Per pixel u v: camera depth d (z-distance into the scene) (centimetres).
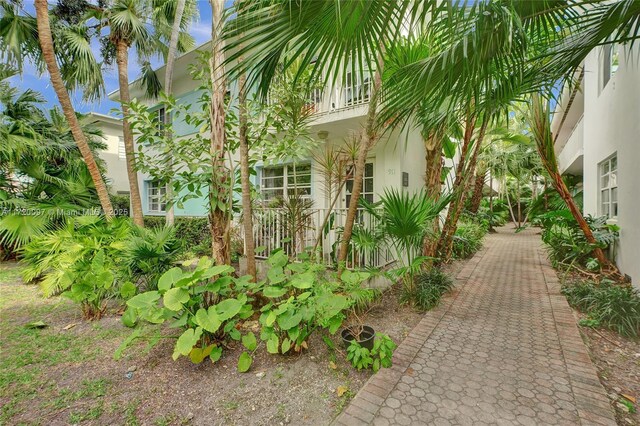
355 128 605
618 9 260
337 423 192
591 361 263
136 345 301
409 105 315
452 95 276
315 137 670
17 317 379
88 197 804
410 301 410
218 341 287
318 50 214
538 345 292
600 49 589
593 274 534
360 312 381
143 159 394
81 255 369
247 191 374
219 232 361
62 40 681
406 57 341
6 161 698
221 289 286
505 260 741
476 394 218
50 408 209
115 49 752
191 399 219
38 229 640
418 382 233
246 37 193
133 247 385
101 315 376
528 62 299
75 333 330
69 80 736
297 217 502
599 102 669
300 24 187
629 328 312
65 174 797
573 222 617
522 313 379
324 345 297
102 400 218
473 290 484
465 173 594
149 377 246
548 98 383
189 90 919
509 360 265
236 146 414
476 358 269
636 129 446
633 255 456
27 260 519
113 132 1404
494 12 201
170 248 428
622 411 203
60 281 363
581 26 290
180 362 268
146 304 247
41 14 528
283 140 412
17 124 695
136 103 366
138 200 654
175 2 735
